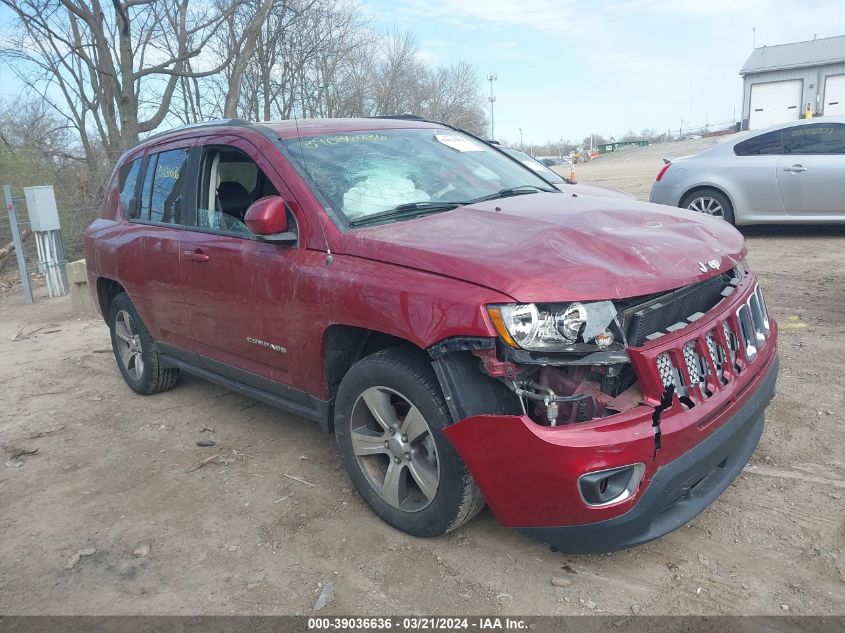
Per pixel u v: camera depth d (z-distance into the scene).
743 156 9.45
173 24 18.23
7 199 10.36
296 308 3.46
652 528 2.74
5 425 5.11
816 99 38.25
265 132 3.92
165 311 4.68
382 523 3.40
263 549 3.27
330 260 3.31
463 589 2.88
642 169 27.77
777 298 6.66
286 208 3.57
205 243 4.14
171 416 5.03
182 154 4.60
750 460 3.73
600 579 2.89
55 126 18.36
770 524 3.17
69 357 6.91
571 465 2.51
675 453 2.65
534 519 2.72
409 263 2.99
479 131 41.22
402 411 3.29
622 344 2.62
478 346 2.65
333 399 3.57
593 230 3.06
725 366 2.95
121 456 4.41
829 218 9.00
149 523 3.58
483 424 2.68
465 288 2.73
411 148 4.21
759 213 9.38
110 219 5.43
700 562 2.95
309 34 21.45
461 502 2.95
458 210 3.53
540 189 4.32
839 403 4.29
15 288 12.10
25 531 3.59
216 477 4.02
